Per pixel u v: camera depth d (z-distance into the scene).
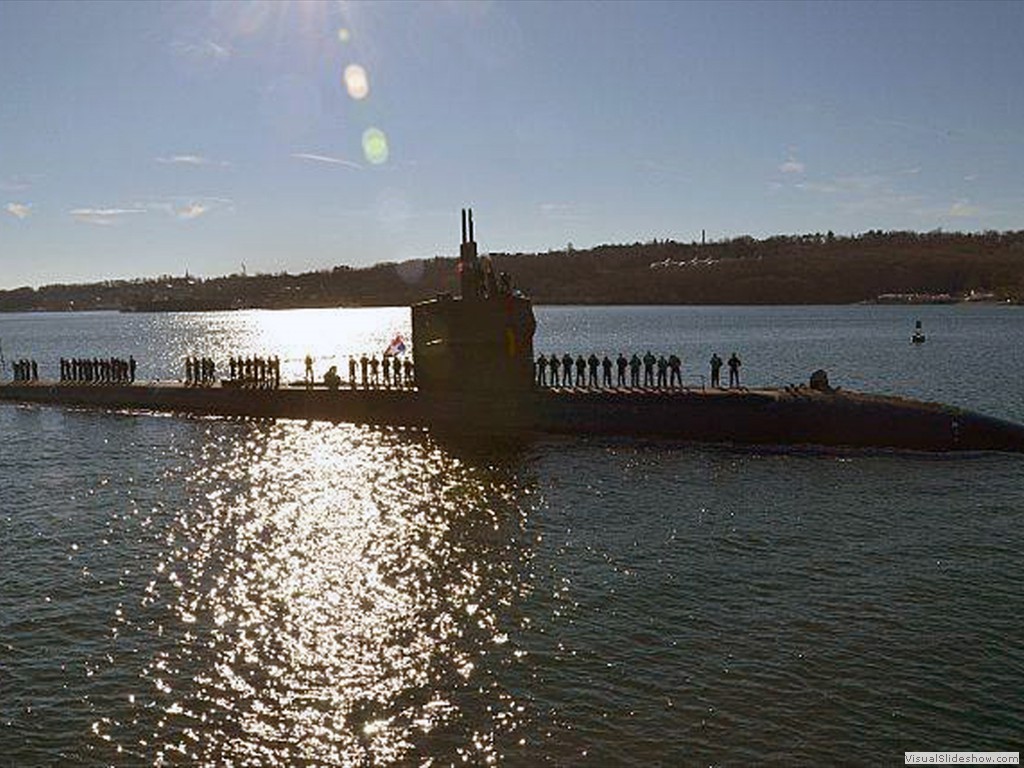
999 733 16.08
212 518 31.05
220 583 24.33
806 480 33.91
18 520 31.39
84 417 57.38
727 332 161.00
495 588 23.50
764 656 19.08
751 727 16.33
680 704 17.19
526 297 46.38
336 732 16.58
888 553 25.50
